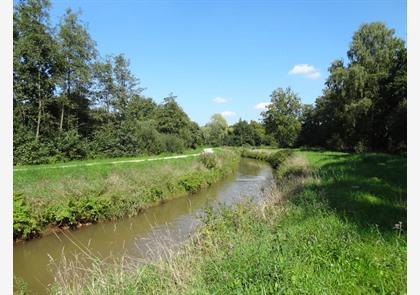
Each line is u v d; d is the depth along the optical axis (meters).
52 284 7.94
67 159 31.59
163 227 13.20
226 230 8.03
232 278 5.08
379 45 45.44
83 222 13.73
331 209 8.80
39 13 32.28
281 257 5.32
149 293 5.51
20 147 27.92
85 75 36.56
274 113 75.00
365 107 41.03
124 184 16.84
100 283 6.21
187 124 58.72
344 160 24.91
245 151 65.38
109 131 38.78
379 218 7.60
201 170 25.89
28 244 11.45
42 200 12.95
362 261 5.40
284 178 19.30
